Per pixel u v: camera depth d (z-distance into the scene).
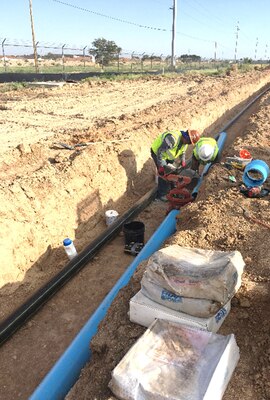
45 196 6.46
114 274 5.91
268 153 8.68
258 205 5.47
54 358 4.45
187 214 5.56
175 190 6.77
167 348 2.84
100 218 7.52
